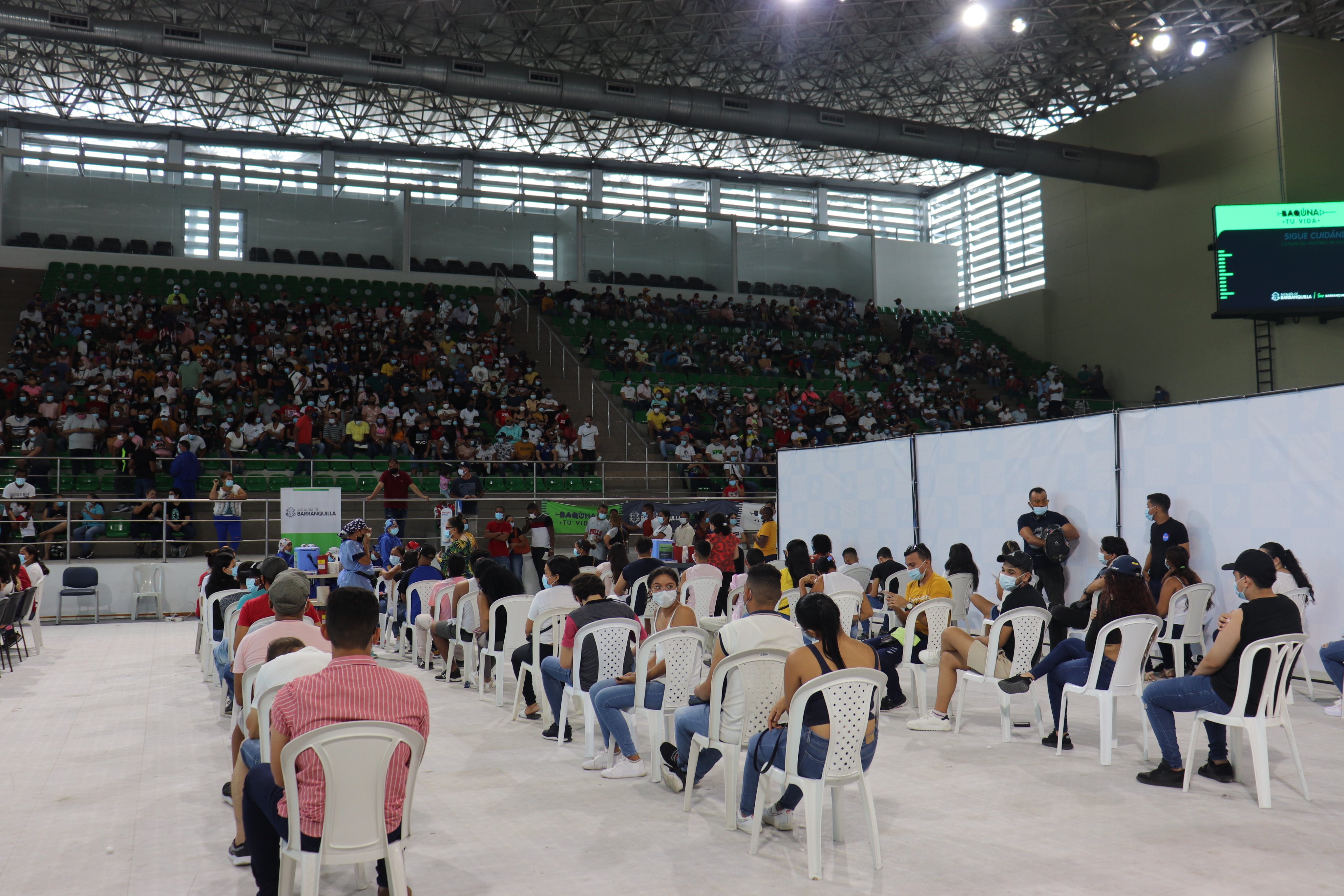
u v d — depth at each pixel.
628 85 19.84
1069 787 5.06
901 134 21.89
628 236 30.16
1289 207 20.88
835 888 3.68
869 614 8.35
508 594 7.54
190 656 10.38
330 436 18.44
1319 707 7.11
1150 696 5.12
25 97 27.36
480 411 21.28
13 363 19.61
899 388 26.69
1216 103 24.19
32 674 9.19
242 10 23.94
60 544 14.21
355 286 26.23
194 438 16.95
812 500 13.66
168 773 5.55
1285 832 4.28
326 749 3.06
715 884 3.73
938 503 11.55
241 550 16.20
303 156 30.62
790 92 28.69
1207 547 8.79
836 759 3.87
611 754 5.52
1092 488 9.78
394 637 11.16
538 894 3.63
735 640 4.54
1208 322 24.50
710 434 21.83
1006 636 6.21
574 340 26.08
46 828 4.53
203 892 3.70
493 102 28.83
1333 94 23.14
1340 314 20.66
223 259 25.75
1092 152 24.66
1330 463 7.86
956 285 34.28
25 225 24.08
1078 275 28.86
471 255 28.34
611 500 18.36
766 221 31.97
